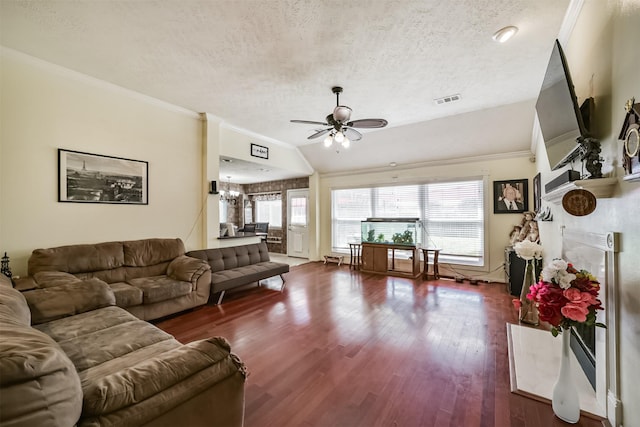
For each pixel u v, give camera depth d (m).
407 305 3.52
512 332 2.71
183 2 1.91
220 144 4.44
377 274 5.33
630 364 1.31
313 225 6.77
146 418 0.97
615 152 1.38
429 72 2.88
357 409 1.66
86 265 2.87
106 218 3.23
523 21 2.11
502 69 2.82
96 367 1.43
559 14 2.03
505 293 4.04
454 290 4.21
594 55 1.64
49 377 0.78
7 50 2.49
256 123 4.51
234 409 1.25
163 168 3.75
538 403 1.72
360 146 5.51
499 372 2.04
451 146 4.84
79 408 0.86
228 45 2.42
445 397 1.77
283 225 7.92
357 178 6.31
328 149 5.89
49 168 2.80
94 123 3.11
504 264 4.59
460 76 2.97
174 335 2.66
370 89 3.28
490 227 4.78
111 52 2.54
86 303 2.19
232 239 4.52
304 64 2.73
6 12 1.99
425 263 5.04
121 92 3.30
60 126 2.86
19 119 2.62
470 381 1.94
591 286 1.46
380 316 3.15
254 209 8.80
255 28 2.19
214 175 4.22
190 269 3.30
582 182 1.46
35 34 2.27
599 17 1.57
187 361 1.15
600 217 1.62
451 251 5.15
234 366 1.26
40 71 2.72
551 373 2.02
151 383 1.03
